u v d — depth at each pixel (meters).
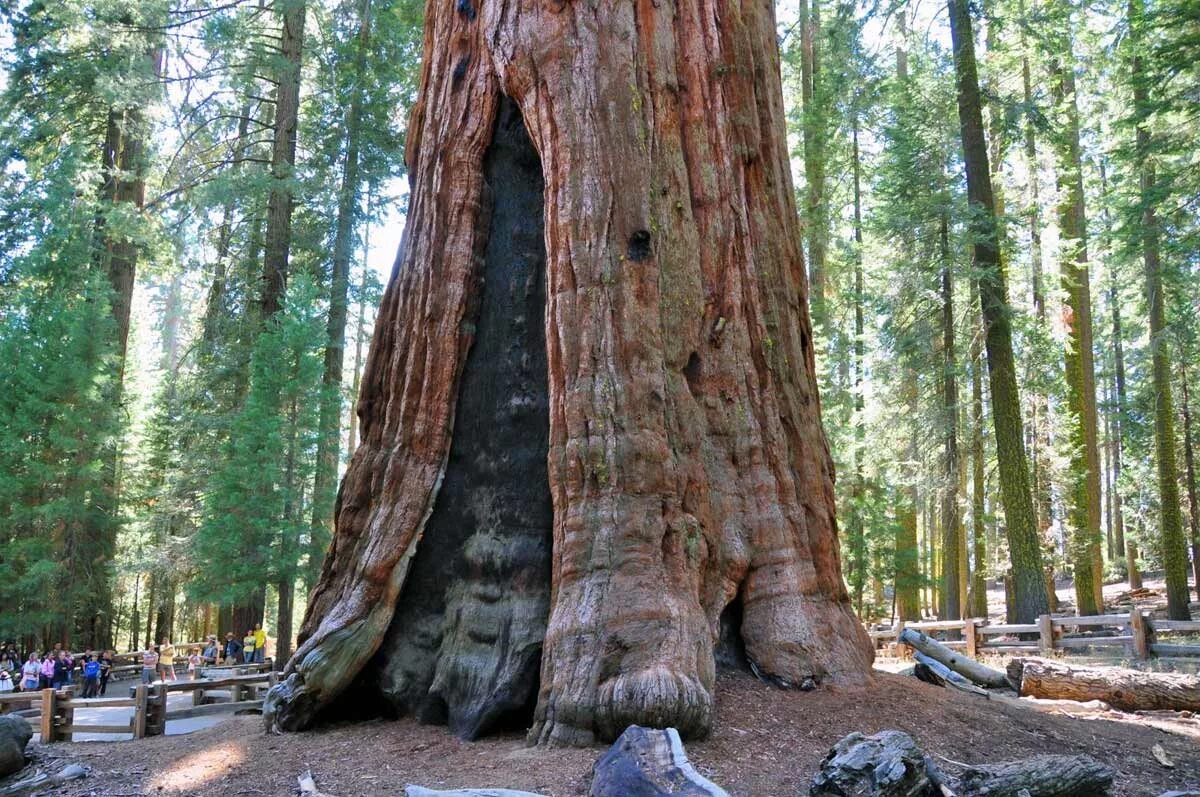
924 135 22.08
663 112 8.02
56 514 23.58
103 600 25.58
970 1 19.97
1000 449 18.17
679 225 7.88
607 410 6.92
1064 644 15.38
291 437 22.31
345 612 7.55
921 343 21.34
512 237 8.20
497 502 7.57
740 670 7.40
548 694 6.32
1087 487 25.00
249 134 27.55
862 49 21.92
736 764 5.64
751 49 8.93
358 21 26.56
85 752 7.65
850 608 8.29
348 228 25.95
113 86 24.08
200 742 7.61
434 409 7.88
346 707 7.71
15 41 25.78
